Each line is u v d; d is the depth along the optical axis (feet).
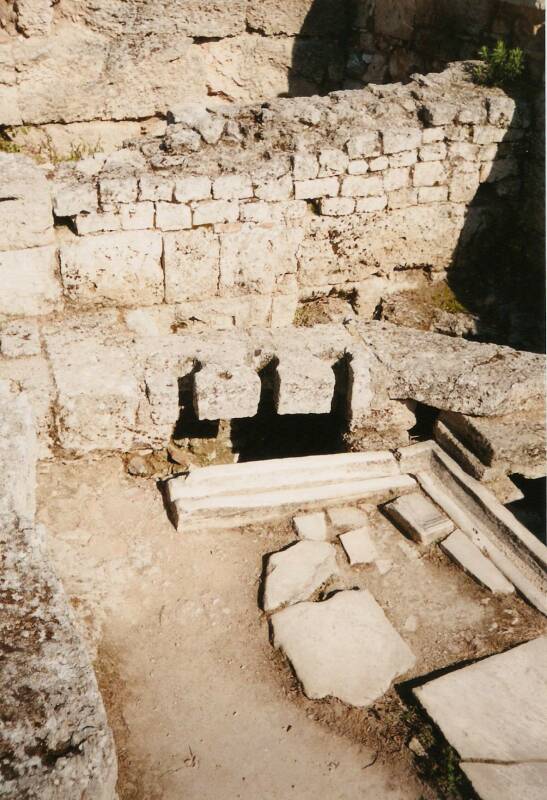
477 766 10.57
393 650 12.28
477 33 23.84
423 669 12.12
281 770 10.61
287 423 18.54
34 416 13.94
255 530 14.57
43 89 26.27
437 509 15.11
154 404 14.80
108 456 15.44
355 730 11.17
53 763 7.40
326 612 12.81
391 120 21.12
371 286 22.77
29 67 25.70
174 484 14.75
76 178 18.12
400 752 10.89
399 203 21.65
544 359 16.07
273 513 14.75
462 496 15.29
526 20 21.83
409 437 16.61
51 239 17.97
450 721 11.12
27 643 8.54
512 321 21.85
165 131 20.24
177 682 11.72
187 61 27.86
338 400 16.17
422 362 15.60
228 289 20.26
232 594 13.25
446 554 14.29
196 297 20.07
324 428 18.47
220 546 14.17
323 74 30.45
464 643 12.61
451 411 15.69
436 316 22.27
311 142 20.10
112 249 18.57
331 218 20.94
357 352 15.48
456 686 11.67
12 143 27.14
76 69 26.35
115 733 10.92
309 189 20.10
